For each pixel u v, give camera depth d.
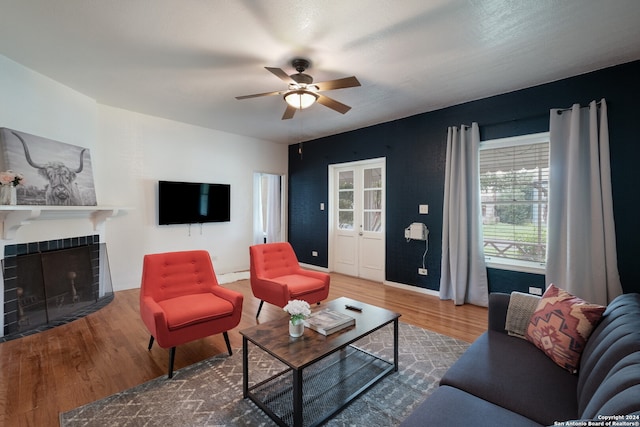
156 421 1.72
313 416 1.77
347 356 2.47
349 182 5.50
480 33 2.30
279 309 3.59
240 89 3.43
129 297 3.93
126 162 4.25
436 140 4.10
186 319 2.25
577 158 2.92
